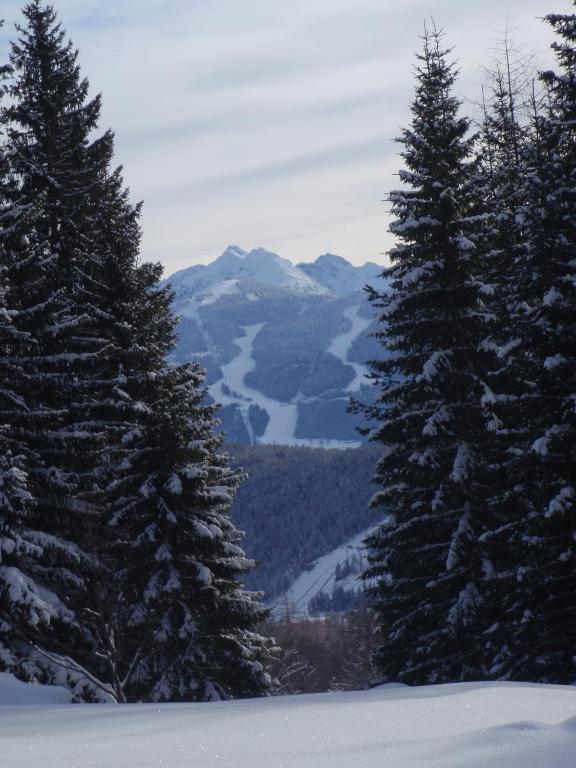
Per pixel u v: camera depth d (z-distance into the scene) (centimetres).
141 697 4600
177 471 4706
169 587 4450
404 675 4478
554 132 4072
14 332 4078
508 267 4759
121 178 5984
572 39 4025
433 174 4709
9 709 2295
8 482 3747
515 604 4100
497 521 4391
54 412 4231
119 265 5119
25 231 4238
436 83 4759
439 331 4559
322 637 18600
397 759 741
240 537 5309
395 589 4712
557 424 3866
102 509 4378
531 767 659
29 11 5722
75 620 3888
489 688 1355
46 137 5603
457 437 4475
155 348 5003
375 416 4672
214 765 775
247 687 5003
